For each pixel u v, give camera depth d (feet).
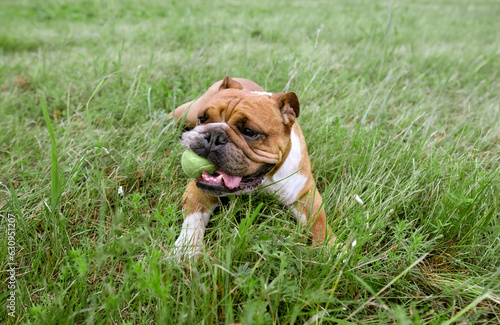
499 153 12.73
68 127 13.83
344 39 26.66
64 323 6.66
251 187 9.59
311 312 6.99
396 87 18.71
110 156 12.00
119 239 8.79
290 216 10.55
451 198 9.46
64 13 36.17
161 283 6.53
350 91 17.47
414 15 36.17
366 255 8.96
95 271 8.18
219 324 7.07
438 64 21.54
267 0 45.98
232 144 8.73
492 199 10.10
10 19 32.07
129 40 25.68
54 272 8.51
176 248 8.40
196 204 10.08
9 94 16.99
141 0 43.34
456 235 9.59
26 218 9.57
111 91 17.38
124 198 10.14
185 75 18.35
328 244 8.84
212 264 7.67
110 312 7.06
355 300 7.88
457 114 16.58
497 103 16.88
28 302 7.66
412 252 8.23
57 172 8.12
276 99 9.66
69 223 9.96
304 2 45.39
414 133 13.65
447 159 11.85
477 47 25.57
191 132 9.04
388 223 9.55
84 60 20.34
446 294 8.06
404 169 11.63
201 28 28.48
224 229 9.26
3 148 13.14
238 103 9.29
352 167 11.48
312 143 13.03
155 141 11.98
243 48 22.57
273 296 7.34
